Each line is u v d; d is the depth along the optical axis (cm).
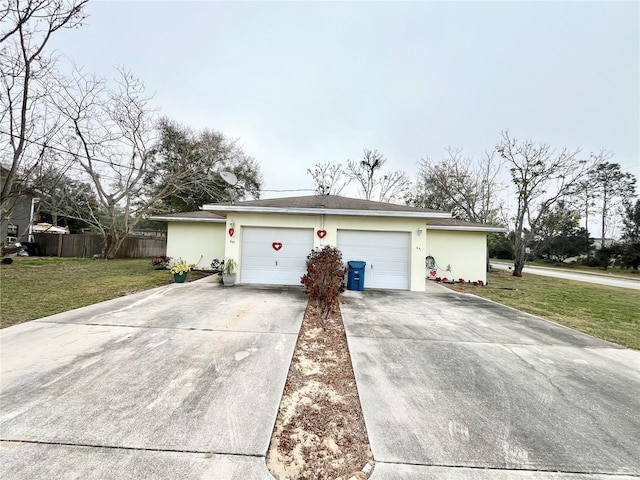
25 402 246
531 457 203
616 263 2753
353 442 212
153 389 273
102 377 293
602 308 742
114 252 1644
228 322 489
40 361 324
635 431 238
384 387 293
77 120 1408
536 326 535
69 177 1534
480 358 375
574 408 268
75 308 552
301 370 326
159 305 591
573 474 190
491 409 261
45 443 199
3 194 1115
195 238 1216
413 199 2558
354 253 895
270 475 180
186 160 1869
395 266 895
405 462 194
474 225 1181
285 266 902
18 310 527
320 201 999
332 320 528
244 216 901
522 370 345
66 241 1733
